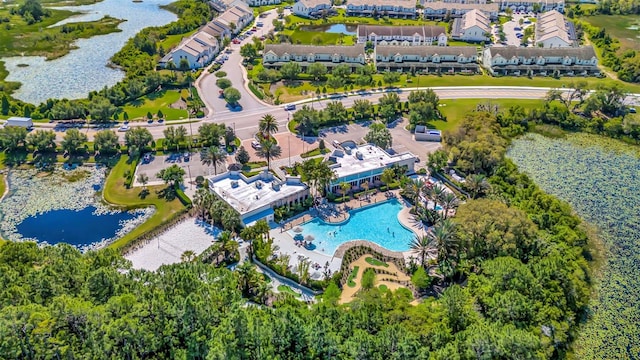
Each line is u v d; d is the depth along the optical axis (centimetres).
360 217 18450
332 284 14300
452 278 15288
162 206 18712
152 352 11162
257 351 10719
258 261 16062
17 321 10394
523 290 13375
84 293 12294
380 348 10994
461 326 12419
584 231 18138
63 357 10388
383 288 14888
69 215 18350
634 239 17850
